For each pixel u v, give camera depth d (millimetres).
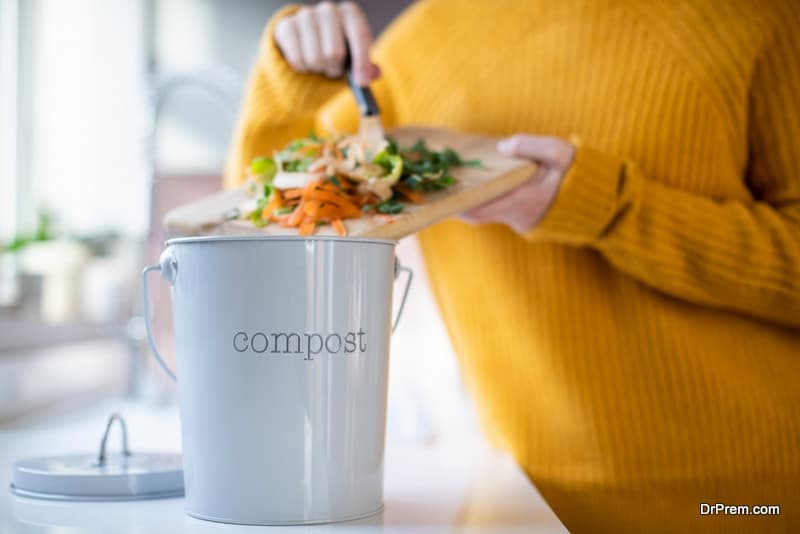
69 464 1010
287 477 844
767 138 1390
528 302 1448
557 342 1429
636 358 1398
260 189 1130
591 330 1420
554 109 1470
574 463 1438
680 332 1381
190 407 859
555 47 1477
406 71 1663
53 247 3283
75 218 5125
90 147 5117
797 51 1347
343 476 861
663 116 1394
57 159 5062
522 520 938
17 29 4586
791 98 1354
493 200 1219
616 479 1406
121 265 4082
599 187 1229
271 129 1480
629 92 1415
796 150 1356
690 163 1394
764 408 1383
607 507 1421
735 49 1370
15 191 4625
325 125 1708
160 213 2539
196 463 865
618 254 1294
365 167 1096
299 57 1369
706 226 1280
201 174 2545
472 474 1201
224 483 851
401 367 2439
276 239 819
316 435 844
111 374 2770
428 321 2801
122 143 5086
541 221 1243
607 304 1422
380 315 867
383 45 1760
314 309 831
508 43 1528
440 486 1117
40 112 4910
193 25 4602
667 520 1397
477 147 1312
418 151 1226
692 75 1384
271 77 1430
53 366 2557
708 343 1388
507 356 1490
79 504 937
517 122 1497
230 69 4594
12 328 2619
